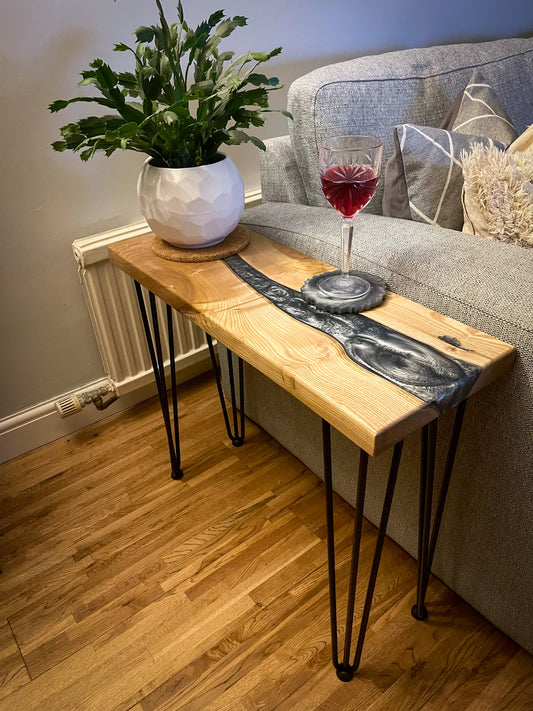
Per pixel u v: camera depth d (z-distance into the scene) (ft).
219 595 3.88
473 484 3.15
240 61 3.24
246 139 3.33
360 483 2.52
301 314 2.95
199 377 6.13
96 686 3.41
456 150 3.66
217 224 3.50
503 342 2.64
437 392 2.31
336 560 4.06
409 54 4.64
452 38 6.66
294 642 3.57
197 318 3.09
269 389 4.67
